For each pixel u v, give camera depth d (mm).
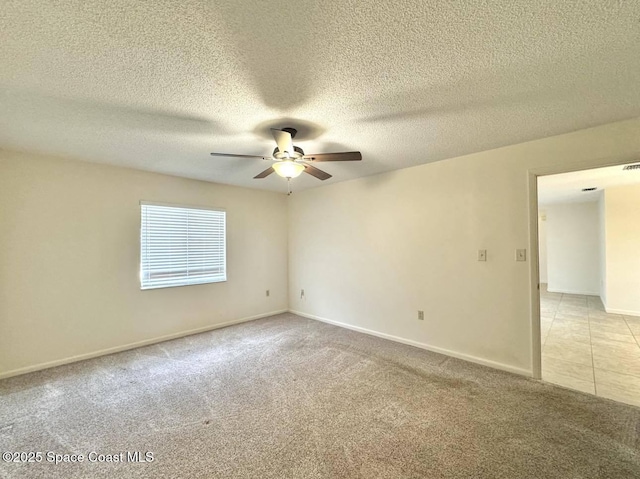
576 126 2307
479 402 2240
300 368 2871
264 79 1608
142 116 2057
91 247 3215
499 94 1796
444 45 1339
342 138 2541
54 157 2996
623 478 1514
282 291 5180
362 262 4055
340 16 1161
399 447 1761
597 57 1437
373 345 3508
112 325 3340
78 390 2473
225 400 2301
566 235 6836
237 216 4551
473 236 3004
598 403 2217
